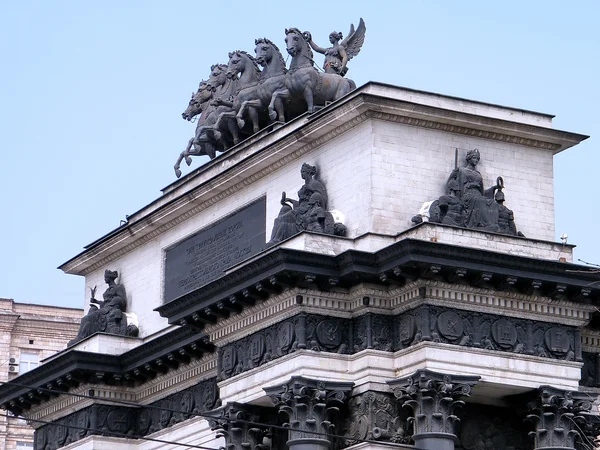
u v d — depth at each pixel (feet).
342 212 459.32
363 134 458.50
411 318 432.66
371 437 428.15
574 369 443.73
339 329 440.86
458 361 427.33
